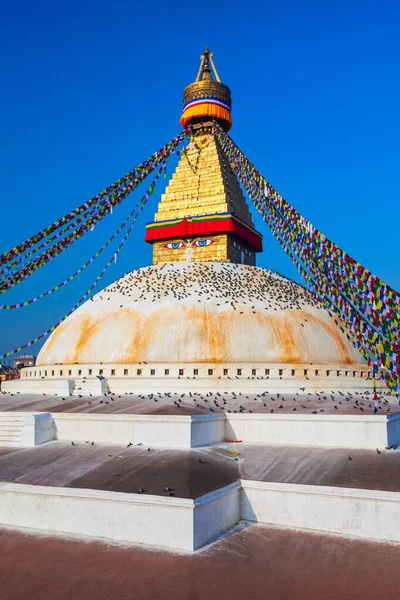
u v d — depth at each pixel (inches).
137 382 927.0
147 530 473.1
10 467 600.4
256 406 748.0
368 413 669.9
